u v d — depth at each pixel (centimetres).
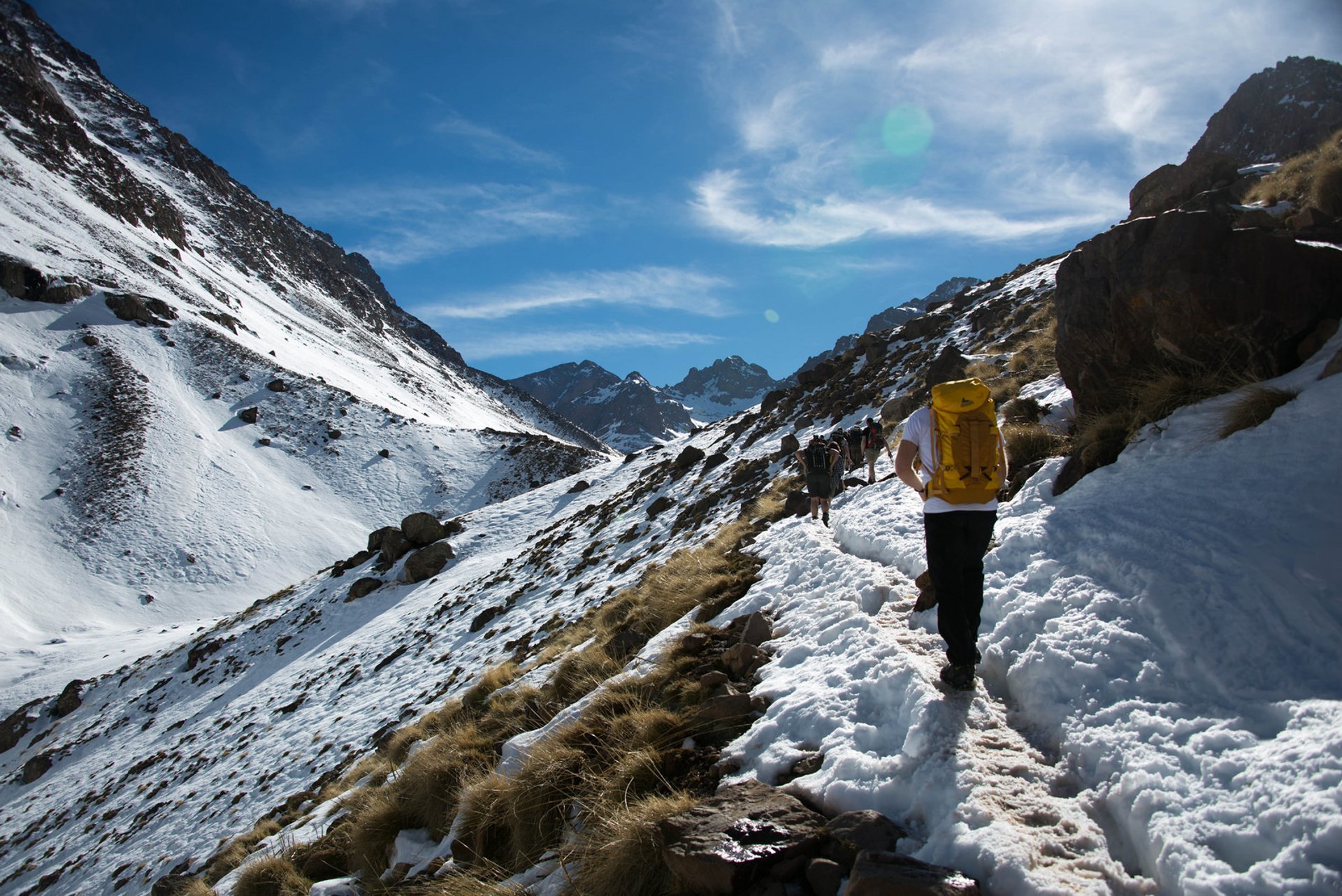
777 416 3303
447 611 2788
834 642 515
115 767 2864
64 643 5475
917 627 488
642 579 1669
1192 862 237
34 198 12925
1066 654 360
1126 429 593
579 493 4512
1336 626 308
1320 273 543
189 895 947
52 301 10181
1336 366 477
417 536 4275
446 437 10444
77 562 6669
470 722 860
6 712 4231
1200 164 1321
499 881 486
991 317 2383
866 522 777
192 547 7150
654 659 677
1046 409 820
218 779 2041
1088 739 314
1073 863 264
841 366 3428
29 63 18812
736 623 674
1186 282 576
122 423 8569
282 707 2514
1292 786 241
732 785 392
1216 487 443
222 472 8400
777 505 1327
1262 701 289
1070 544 466
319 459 9319
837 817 327
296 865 772
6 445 7819
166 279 13212
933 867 272
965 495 385
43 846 2408
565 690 802
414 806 706
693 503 2473
